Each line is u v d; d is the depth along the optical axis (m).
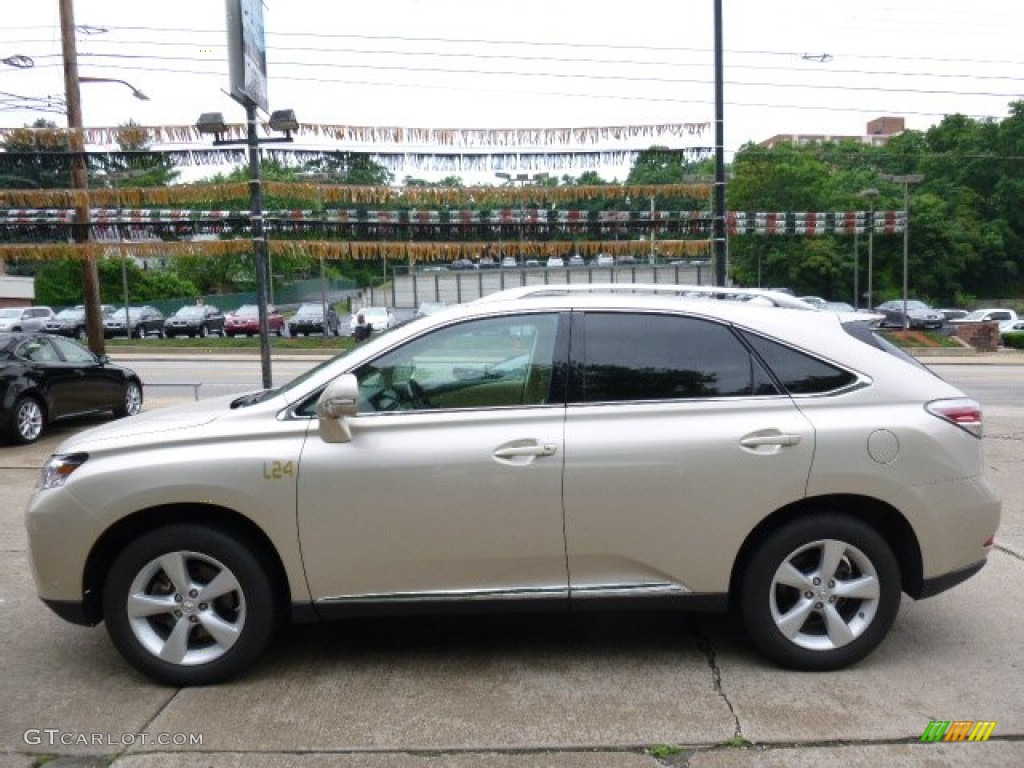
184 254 11.77
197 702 3.77
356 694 3.83
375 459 3.83
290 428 3.91
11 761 3.30
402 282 38.62
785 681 3.93
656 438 3.88
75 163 11.55
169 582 3.96
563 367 4.01
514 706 3.71
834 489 3.91
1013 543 6.07
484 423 3.91
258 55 10.02
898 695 3.79
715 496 3.88
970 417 4.08
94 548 3.89
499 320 4.08
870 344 4.16
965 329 33.41
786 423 3.92
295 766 3.23
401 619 4.75
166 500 3.81
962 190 72.44
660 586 3.94
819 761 3.26
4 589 5.24
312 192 11.50
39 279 54.91
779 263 62.69
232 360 27.16
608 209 13.45
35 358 11.02
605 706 3.70
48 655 4.31
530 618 4.76
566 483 3.85
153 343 33.19
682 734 3.46
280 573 4.01
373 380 4.02
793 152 63.16
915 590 4.07
